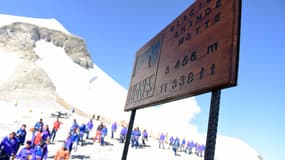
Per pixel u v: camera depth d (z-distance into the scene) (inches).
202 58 164.4
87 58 3887.8
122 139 916.0
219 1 169.9
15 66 2464.3
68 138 526.3
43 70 2571.4
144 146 995.9
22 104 1765.5
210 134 132.7
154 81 235.0
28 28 3319.4
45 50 3341.5
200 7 195.2
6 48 2792.8
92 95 3061.0
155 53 257.6
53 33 3708.2
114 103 3230.8
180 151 1141.7
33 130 625.9
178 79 187.8
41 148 414.9
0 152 397.1
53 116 1282.0
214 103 140.0
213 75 145.2
